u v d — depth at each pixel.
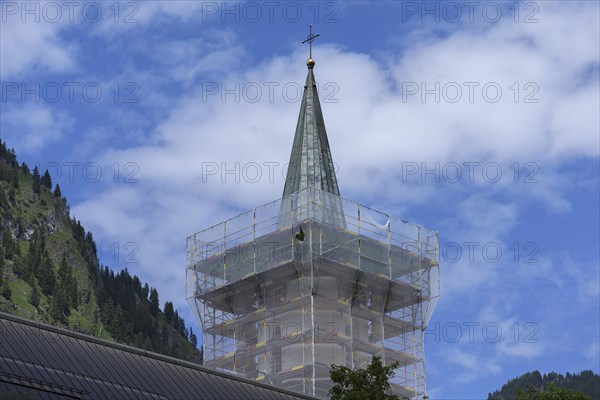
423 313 195.88
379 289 193.00
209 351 195.12
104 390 118.00
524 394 149.75
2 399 107.38
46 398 111.56
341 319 188.00
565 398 148.12
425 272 198.00
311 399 144.12
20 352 115.38
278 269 189.88
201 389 129.38
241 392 134.62
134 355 127.62
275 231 193.00
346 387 136.00
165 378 126.94
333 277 190.38
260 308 192.25
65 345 120.88
